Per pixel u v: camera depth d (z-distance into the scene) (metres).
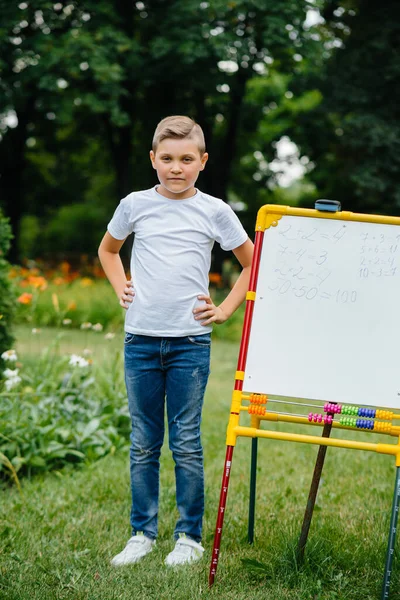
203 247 3.10
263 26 15.97
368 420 2.86
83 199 27.70
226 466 2.91
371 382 2.87
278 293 2.95
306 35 16.16
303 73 18.09
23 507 3.89
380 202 17.83
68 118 17.23
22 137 20.98
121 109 18.66
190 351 3.08
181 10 15.30
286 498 4.16
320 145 20.67
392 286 2.90
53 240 29.09
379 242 2.92
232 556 3.24
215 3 14.97
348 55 17.30
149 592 2.86
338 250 2.94
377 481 4.57
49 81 15.41
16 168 21.25
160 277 3.05
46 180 26.27
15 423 4.68
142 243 3.11
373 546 3.30
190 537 3.21
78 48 15.27
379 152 16.55
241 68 17.28
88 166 26.09
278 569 3.06
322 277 2.93
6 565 3.07
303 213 2.95
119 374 5.99
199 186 19.77
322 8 16.67
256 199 25.16
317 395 2.89
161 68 16.97
